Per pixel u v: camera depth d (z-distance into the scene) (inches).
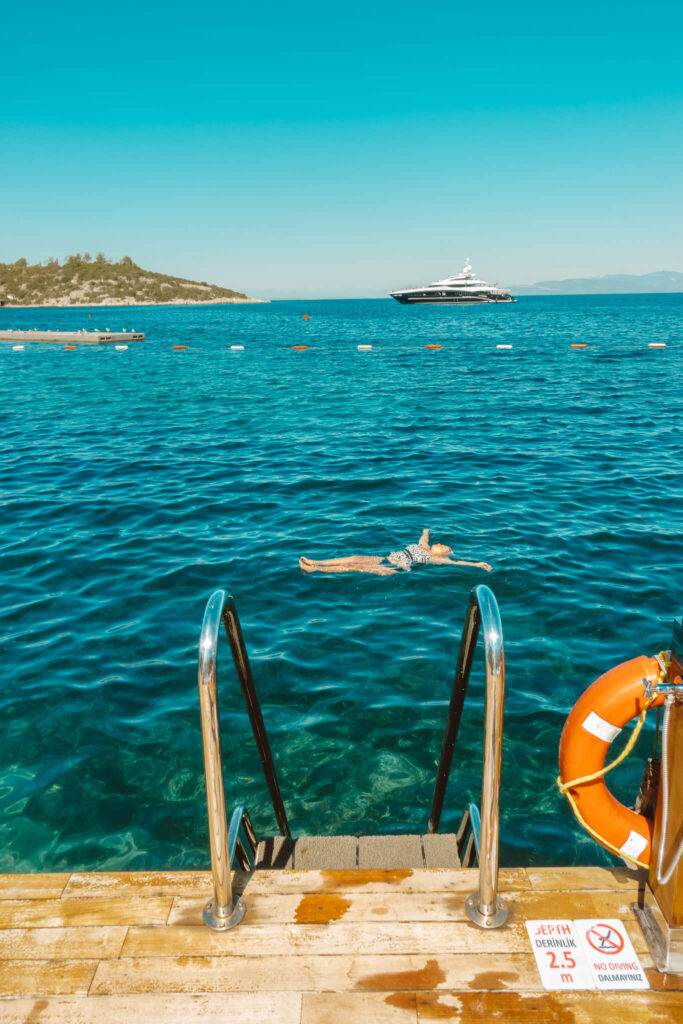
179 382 1074.7
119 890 102.3
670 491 464.8
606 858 164.4
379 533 389.4
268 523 409.7
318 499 458.0
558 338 1909.4
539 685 233.8
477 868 106.7
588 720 96.8
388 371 1182.3
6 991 87.0
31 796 185.5
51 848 168.4
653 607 289.6
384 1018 82.9
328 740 207.9
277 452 595.8
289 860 134.7
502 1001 85.0
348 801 183.8
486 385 987.9
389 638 266.8
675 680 92.7
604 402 826.8
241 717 219.6
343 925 95.5
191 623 281.7
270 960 90.4
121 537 387.2
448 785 189.6
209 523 411.2
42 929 95.7
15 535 392.8
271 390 974.4
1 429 714.8
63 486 494.6
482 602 97.0
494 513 422.3
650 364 1213.1
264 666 247.9
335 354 1537.9
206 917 96.8
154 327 3053.6
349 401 868.0
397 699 227.9
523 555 349.7
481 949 91.9
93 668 247.3
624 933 94.0
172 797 185.0
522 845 168.6
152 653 258.2
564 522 403.5
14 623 282.5
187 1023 82.7
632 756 200.7
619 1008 84.4
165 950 92.0
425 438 645.3
